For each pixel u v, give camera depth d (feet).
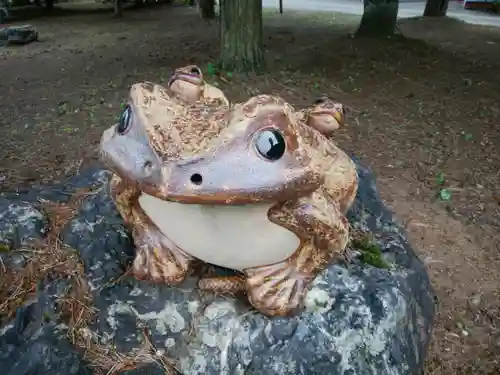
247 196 4.25
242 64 24.36
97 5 57.16
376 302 5.82
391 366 5.71
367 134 18.74
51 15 48.91
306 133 5.23
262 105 4.45
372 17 31.81
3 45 33.65
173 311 5.67
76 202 7.75
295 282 5.39
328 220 4.91
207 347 5.47
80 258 6.32
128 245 6.41
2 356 5.52
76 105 20.85
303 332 5.47
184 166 4.23
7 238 6.68
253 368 5.37
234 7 23.65
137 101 4.66
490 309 10.77
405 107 21.35
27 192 8.28
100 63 27.81
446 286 11.36
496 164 16.76
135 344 5.55
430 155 17.30
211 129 4.41
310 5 57.21
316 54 28.45
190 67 5.61
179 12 51.34
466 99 22.40
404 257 7.00
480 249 12.67
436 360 9.51
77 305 5.85
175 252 5.51
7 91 22.97
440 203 14.56
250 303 5.59
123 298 5.80
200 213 4.85
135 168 4.33
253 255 5.18
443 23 41.06
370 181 8.93
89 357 5.49
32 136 17.88
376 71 25.75
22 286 6.09
